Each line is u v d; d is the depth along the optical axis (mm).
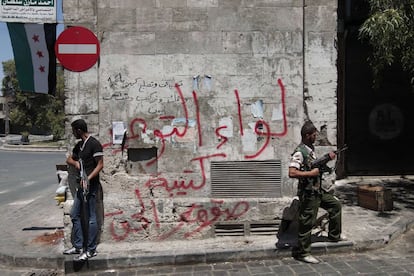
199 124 6312
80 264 5645
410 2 7027
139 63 6238
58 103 44688
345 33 10609
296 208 6273
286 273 5270
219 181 6348
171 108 6289
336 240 5938
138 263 5688
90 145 5777
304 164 5578
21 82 6238
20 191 13211
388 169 11141
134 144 6285
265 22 6277
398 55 9766
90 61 6172
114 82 6227
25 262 5996
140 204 6258
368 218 7215
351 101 10961
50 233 7188
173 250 5859
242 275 5273
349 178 10984
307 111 6312
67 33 6133
